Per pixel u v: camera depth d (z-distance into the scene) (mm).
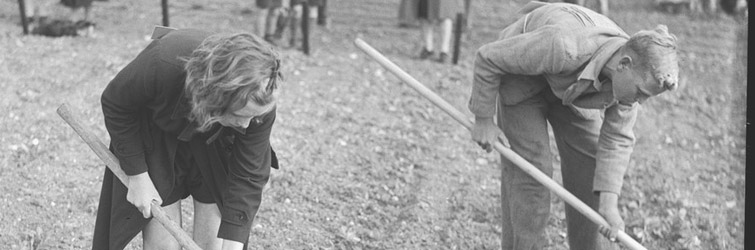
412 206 5672
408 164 6430
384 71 8750
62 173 5590
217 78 2771
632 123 3801
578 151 4059
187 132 3221
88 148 6031
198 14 10789
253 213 3467
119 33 9414
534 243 4074
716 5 12242
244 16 10875
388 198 5742
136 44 8867
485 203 5875
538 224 4043
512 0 13102
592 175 4078
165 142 3363
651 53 3312
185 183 3562
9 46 8227
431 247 5133
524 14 4074
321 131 6863
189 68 2865
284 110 7227
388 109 7637
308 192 5672
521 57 3668
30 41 8508
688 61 9711
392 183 6016
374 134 6965
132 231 3494
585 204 3893
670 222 5695
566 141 4090
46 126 6336
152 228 3600
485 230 5441
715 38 10789
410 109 7715
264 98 2824
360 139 6816
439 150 6816
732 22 11586
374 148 6656
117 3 11055
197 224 3660
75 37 8922
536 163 3982
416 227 5375
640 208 5941
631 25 11352
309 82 8102
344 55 9289
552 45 3584
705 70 9469
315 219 5305
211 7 11234
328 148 6520
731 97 8641
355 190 5797
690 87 8938
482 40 10672
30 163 5672
